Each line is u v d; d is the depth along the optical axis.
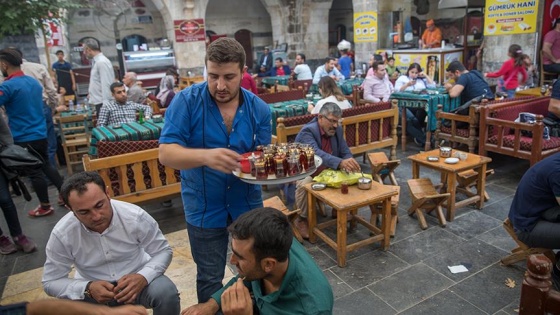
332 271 3.03
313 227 3.42
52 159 5.44
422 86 6.93
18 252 3.54
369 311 2.56
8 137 3.45
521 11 7.25
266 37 16.25
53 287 1.95
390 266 3.05
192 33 12.28
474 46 9.53
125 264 2.10
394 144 5.19
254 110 1.91
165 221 4.08
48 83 5.36
